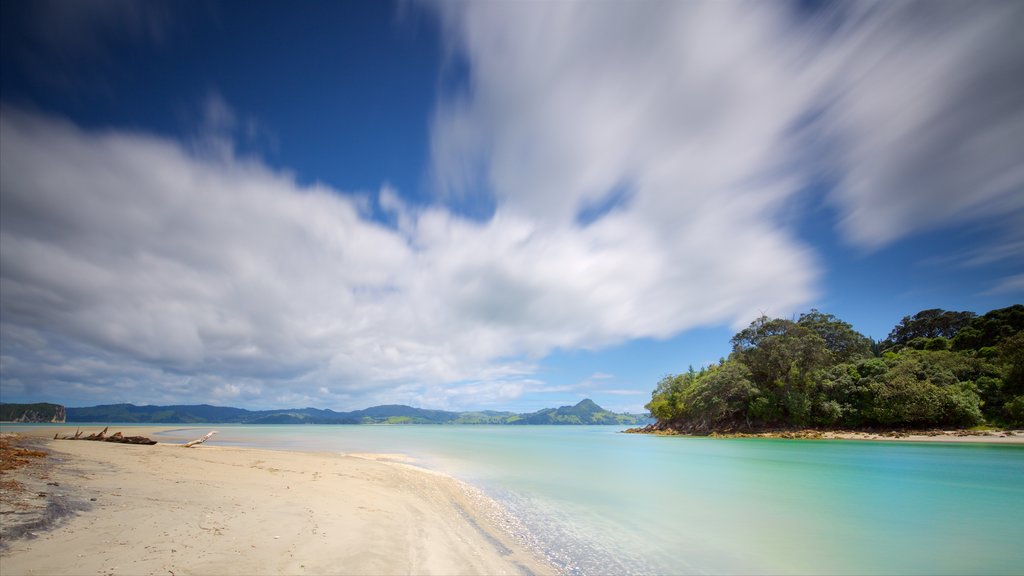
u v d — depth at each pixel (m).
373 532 11.56
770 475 29.05
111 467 19.47
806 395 69.94
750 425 76.44
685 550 13.01
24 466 16.70
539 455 42.91
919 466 33.38
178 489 15.12
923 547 13.91
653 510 18.33
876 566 12.16
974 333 77.56
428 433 114.81
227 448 39.50
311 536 10.52
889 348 109.25
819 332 80.31
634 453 45.81
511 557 11.24
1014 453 41.69
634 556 12.25
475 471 29.56
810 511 18.62
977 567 12.21
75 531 9.21
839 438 64.00
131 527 9.91
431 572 9.06
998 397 60.22
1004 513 18.52
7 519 9.06
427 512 15.34
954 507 19.67
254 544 9.53
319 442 58.72
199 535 9.80
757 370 78.00
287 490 16.91
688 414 94.56
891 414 61.31
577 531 14.59
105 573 7.27
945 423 60.88
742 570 11.59
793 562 12.34
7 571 6.97
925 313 110.38
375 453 42.00
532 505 18.64
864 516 17.84
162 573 7.47
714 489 23.58
